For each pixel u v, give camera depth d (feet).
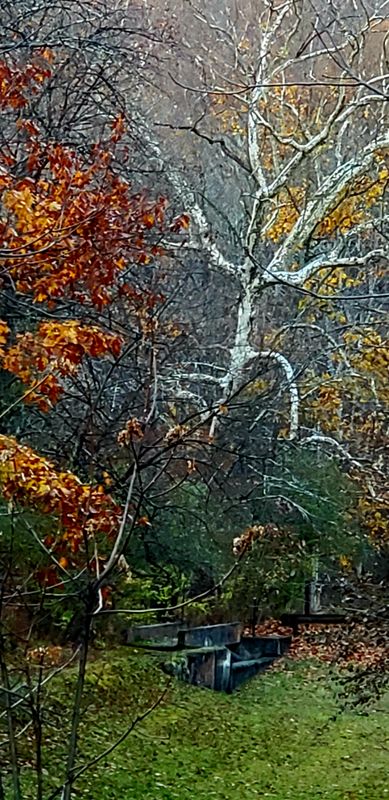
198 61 48.91
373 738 42.06
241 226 62.54
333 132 57.88
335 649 42.75
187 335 43.55
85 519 16.56
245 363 50.83
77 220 23.12
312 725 43.96
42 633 26.32
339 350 56.08
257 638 58.70
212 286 61.77
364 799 31.94
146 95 52.03
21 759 25.70
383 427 54.03
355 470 49.73
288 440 51.47
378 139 51.01
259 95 50.80
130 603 41.24
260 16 54.03
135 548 40.29
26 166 28.96
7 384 27.37
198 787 31.12
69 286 24.94
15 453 16.99
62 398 27.78
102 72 35.63
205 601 48.75
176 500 41.60
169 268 43.78
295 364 60.18
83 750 30.96
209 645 52.03
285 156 63.21
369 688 37.17
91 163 31.22
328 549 53.93
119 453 24.63
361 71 42.55
